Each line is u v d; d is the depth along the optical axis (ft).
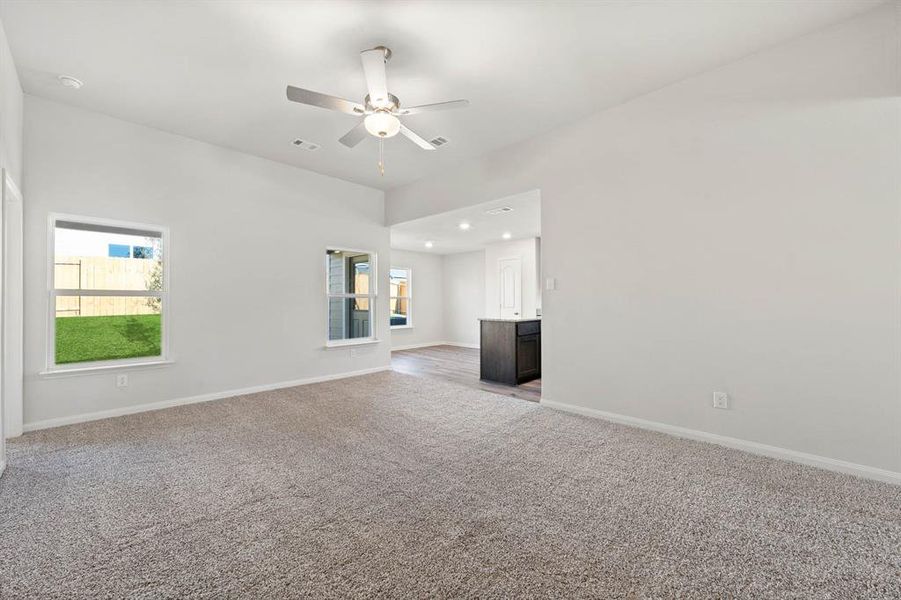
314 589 4.76
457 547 5.59
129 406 12.32
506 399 14.19
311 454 9.03
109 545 5.64
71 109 11.37
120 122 12.23
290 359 16.28
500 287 27.91
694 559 5.34
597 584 4.86
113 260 12.37
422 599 4.61
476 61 9.32
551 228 13.00
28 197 10.65
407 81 10.18
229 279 14.57
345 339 18.79
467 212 17.07
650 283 10.75
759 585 4.85
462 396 14.64
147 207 12.72
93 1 7.32
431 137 13.62
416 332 31.37
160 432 10.55
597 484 7.54
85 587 4.81
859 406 7.81
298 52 8.95
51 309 11.06
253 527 6.09
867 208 7.72
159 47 8.75
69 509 6.63
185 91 10.64
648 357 10.79
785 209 8.63
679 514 6.46
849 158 7.89
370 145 14.26
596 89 10.58
